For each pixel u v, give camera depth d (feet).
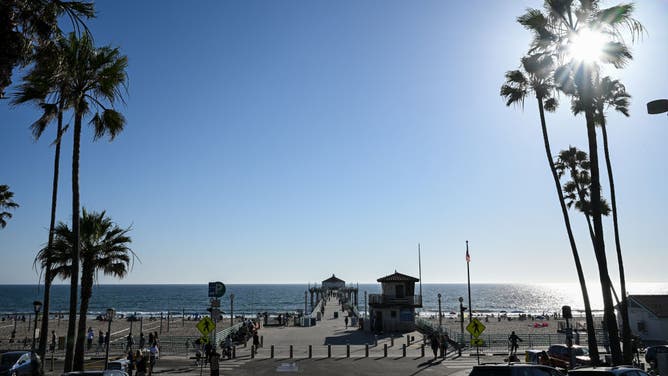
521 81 93.66
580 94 74.08
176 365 99.66
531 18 79.36
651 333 155.53
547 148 90.74
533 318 300.61
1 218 116.37
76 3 39.50
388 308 171.83
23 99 63.00
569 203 125.59
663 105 44.70
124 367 89.97
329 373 88.12
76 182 64.13
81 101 64.75
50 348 131.34
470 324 86.48
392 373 87.97
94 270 75.05
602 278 70.49
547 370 49.70
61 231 73.97
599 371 47.19
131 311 473.67
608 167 97.50
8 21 34.04
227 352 109.40
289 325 210.38
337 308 323.37
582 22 75.36
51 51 40.04
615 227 94.48
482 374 49.26
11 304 585.63
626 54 71.41
